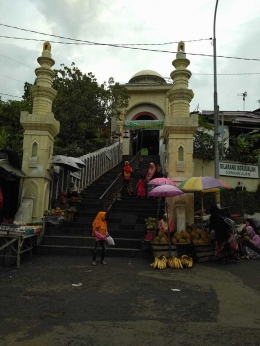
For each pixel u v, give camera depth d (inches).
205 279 260.8
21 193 374.3
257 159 567.2
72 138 731.4
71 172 499.2
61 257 333.4
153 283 242.7
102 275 262.4
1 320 163.9
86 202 487.8
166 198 382.3
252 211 507.2
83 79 788.0
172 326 160.1
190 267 304.2
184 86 403.5
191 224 369.4
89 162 599.2
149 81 1070.4
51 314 173.8
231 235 334.3
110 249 342.6
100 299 201.3
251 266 315.9
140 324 162.1
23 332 149.4
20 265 297.0
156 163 796.0
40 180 375.6
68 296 206.2
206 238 343.3
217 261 339.6
